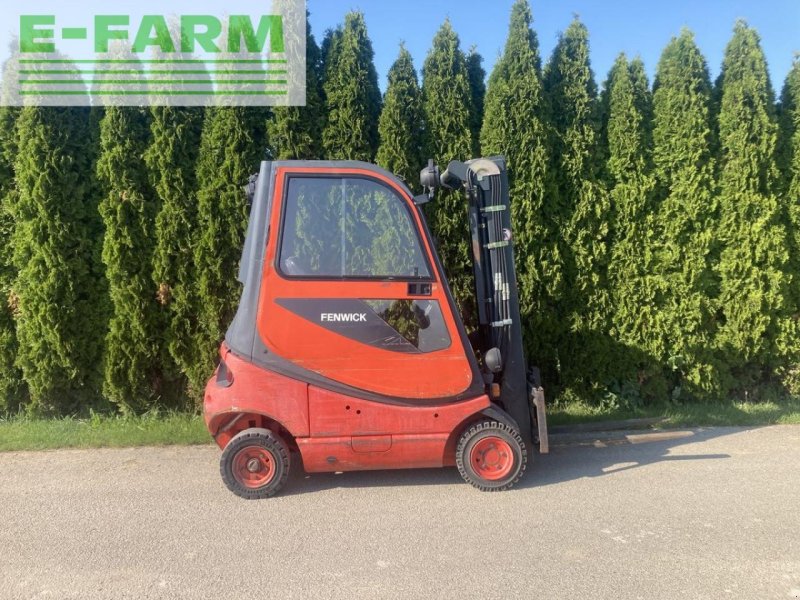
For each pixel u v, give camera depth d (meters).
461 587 2.84
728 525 3.48
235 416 3.97
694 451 4.85
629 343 5.98
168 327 5.70
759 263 6.15
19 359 5.57
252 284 3.81
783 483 4.12
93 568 3.02
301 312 3.76
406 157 5.78
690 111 5.94
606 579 2.90
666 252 6.02
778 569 2.98
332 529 3.46
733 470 4.39
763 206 6.03
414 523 3.54
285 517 3.62
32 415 5.71
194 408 5.95
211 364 5.70
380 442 3.85
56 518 3.61
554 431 5.38
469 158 5.85
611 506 3.76
